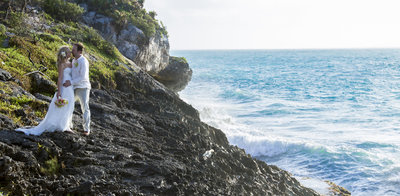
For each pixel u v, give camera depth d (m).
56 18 21.28
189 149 10.09
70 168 6.66
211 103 33.69
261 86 49.25
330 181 14.30
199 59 170.88
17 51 13.09
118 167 7.08
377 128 22.62
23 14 17.45
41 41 15.16
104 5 24.22
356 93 40.50
